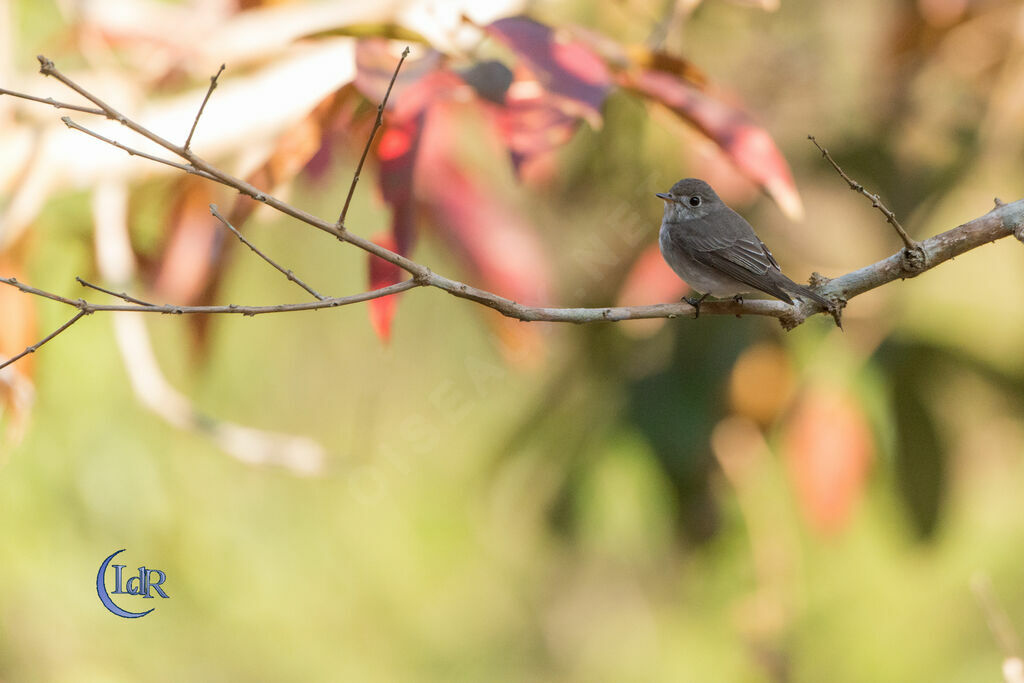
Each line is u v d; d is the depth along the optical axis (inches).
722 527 432.8
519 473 468.8
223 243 301.4
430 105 253.1
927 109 441.7
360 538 513.0
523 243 294.8
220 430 337.1
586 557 538.9
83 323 387.9
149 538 409.7
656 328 411.8
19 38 405.4
